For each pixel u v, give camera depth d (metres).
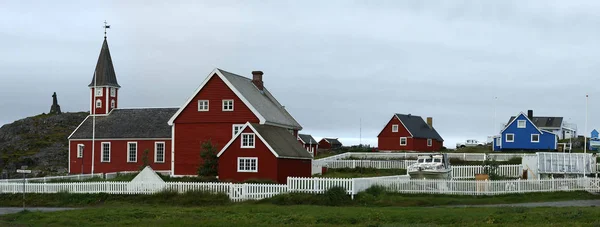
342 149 125.88
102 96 90.75
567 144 105.69
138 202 49.41
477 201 46.84
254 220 34.91
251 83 76.81
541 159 61.06
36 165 111.69
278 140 61.62
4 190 54.75
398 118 113.81
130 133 81.81
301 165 63.41
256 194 48.03
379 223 33.22
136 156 80.94
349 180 46.62
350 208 39.91
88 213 38.38
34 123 132.75
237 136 59.72
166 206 46.47
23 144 122.94
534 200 48.44
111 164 82.06
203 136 68.50
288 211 37.97
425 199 46.56
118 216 37.00
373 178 49.38
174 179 59.09
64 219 36.22
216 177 60.84
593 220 32.50
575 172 60.09
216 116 68.12
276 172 58.34
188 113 69.31
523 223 32.16
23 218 37.47
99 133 83.81
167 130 80.44
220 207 41.97
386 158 83.69
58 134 128.50
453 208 38.94
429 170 57.88
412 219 34.03
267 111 69.38
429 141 117.88
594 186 53.50
